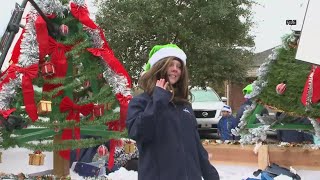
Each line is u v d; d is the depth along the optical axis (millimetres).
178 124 2686
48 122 4340
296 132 6551
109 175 5055
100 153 4859
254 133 5312
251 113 5410
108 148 5496
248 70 17375
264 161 5266
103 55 4598
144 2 15422
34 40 4266
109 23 16031
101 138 4887
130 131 2627
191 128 2779
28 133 4547
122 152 5695
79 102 4594
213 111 13141
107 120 4605
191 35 15773
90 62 4688
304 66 5016
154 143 2635
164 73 2768
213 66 15898
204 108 13125
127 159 5742
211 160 5609
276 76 5121
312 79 4660
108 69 4664
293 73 5035
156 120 2613
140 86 2803
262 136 5305
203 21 15891
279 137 6750
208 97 14094
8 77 4176
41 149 4348
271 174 4758
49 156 5664
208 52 15734
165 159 2609
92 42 4641
